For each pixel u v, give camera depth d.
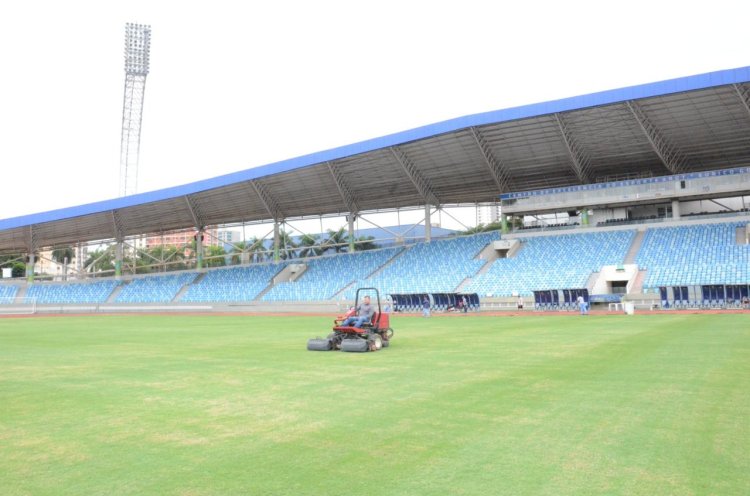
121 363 14.59
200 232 68.12
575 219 51.06
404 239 58.88
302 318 40.38
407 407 8.35
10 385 11.16
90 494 5.13
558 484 5.10
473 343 17.66
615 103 36.84
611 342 16.67
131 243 75.25
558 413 7.71
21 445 6.73
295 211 62.62
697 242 42.03
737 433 6.57
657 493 4.86
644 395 8.74
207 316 47.66
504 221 52.25
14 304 59.91
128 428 7.49
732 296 33.59
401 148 46.28
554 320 29.27
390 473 5.50
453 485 5.13
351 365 13.09
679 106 36.66
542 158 45.91
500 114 39.97
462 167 48.53
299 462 5.90
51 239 74.06
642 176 48.19
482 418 7.54
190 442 6.74
